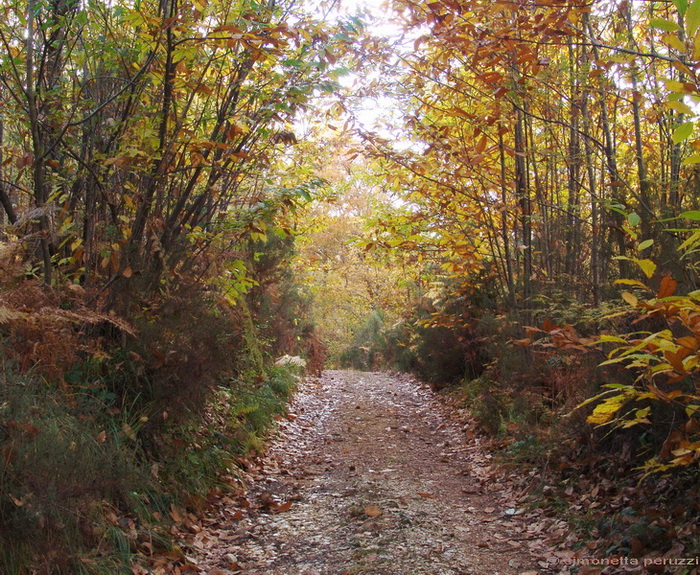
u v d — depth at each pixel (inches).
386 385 520.7
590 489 178.9
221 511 188.4
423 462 256.5
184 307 194.1
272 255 360.2
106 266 197.2
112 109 207.0
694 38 68.5
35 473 114.3
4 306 128.9
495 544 159.9
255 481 225.0
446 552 152.9
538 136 263.1
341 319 1042.7
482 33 186.9
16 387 127.4
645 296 158.9
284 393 365.1
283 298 432.5
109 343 180.9
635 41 196.4
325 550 158.2
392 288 846.5
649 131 235.0
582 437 201.9
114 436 156.3
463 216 299.4
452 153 258.7
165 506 166.9
